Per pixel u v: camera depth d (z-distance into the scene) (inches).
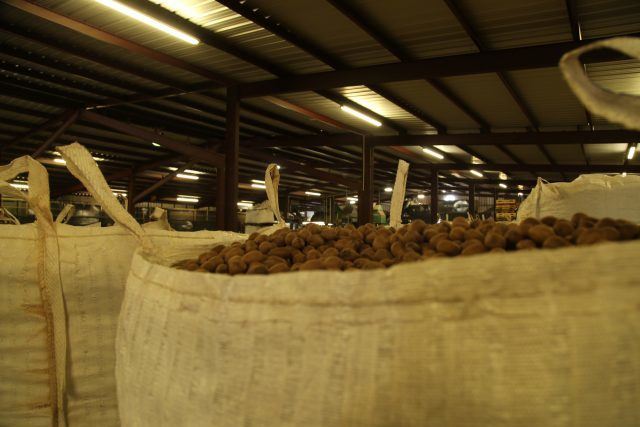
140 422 24.9
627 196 60.6
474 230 27.6
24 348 44.4
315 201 850.8
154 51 187.9
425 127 327.6
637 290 14.9
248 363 20.0
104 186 38.0
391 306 17.3
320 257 30.0
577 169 464.1
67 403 45.3
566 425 14.8
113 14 155.7
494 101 261.4
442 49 185.3
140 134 264.5
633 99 16.9
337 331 18.1
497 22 160.2
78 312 47.1
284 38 172.4
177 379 22.6
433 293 16.6
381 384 16.9
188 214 733.9
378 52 191.5
